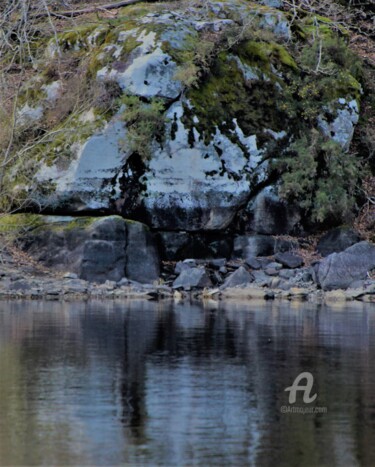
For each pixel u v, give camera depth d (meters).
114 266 52.62
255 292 50.81
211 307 43.62
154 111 54.50
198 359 27.12
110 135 54.25
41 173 54.59
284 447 18.11
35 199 54.38
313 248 57.25
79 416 20.23
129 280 52.72
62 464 17.00
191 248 55.31
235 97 57.03
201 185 55.22
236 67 57.72
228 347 29.55
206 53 56.38
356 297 50.03
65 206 54.28
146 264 53.31
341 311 42.06
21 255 53.41
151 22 57.59
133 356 27.58
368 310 42.75
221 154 55.75
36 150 55.47
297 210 57.12
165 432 19.08
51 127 56.81
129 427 19.38
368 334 33.06
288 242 56.69
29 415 20.28
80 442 18.33
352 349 29.31
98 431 19.09
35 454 17.58
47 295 49.06
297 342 30.81
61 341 30.62
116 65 55.81
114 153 54.25
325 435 18.95
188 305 44.78
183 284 52.09
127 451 17.78
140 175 54.62
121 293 50.19
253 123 56.91
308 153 57.00
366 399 21.98
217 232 55.81
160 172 54.84
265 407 21.16
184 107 55.38
